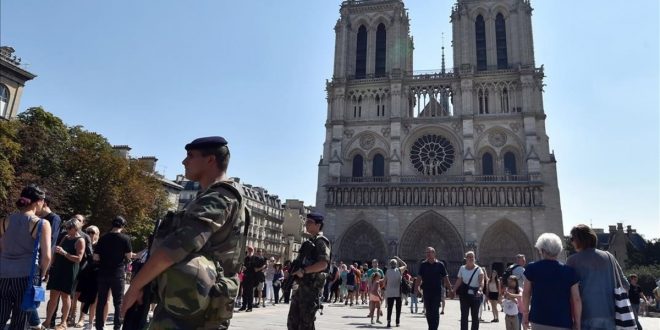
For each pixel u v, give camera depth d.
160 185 77.19
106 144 66.06
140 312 5.35
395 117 80.44
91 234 17.11
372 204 76.19
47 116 59.69
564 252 68.62
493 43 81.50
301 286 10.44
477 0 84.12
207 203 4.87
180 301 4.58
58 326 14.41
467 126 76.94
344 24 89.25
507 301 17.48
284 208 143.88
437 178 75.75
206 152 5.66
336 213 77.25
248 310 25.33
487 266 70.25
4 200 44.88
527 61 78.12
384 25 89.44
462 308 16.62
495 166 75.19
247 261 25.78
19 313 9.56
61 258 14.57
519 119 75.81
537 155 72.19
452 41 83.94
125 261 14.12
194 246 4.58
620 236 107.81
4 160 45.50
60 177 56.34
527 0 82.25
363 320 24.23
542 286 8.87
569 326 8.53
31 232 9.87
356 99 85.06
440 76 82.44
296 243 131.00
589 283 9.23
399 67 84.25
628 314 8.98
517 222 69.94
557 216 70.25
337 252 75.38
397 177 77.00
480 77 79.75
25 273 9.61
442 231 72.94
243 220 5.45
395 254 72.31
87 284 15.12
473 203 72.25
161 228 5.32
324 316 25.38
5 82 58.41
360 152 81.69
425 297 17.28
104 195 60.69
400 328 21.06
